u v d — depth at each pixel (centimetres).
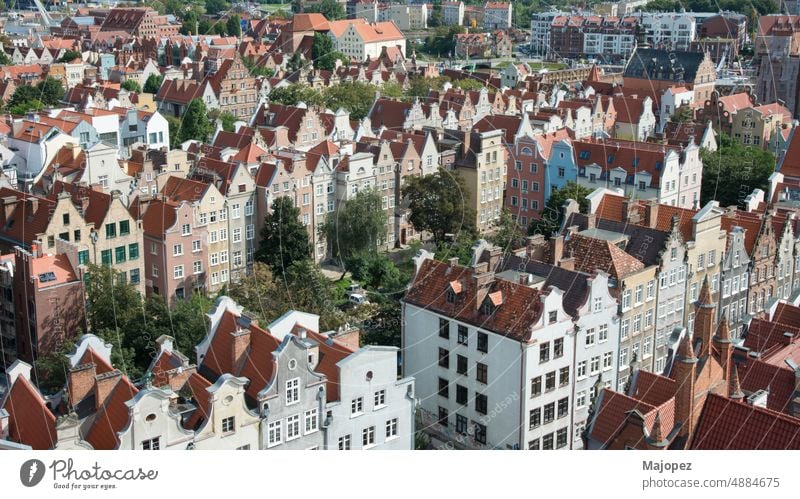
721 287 12050
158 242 13288
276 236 14575
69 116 18662
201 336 10069
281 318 8612
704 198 18762
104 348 8044
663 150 17225
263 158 15925
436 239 16738
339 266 16100
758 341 9075
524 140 18088
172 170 15700
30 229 12269
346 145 17450
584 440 7481
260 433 7569
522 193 18350
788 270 13125
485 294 9812
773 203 14338
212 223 14288
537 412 9569
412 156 17488
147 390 6900
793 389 7825
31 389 7269
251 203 14988
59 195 11994
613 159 17175
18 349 11500
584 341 9912
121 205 12644
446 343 10081
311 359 8269
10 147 16012
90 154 14625
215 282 14575
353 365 8031
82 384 7356
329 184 16288
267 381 7725
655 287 10962
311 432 7912
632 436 7019
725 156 19175
